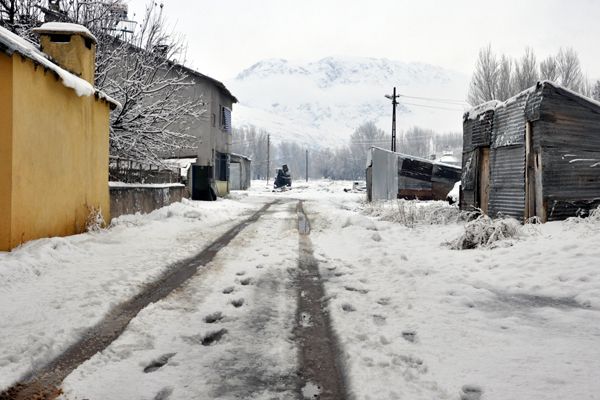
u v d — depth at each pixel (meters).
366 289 4.97
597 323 3.61
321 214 14.84
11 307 4.01
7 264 5.18
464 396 2.53
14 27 11.21
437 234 8.97
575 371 2.74
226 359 3.09
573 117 8.27
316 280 5.43
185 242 8.12
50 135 7.17
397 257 6.53
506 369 2.81
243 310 4.18
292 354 3.20
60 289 4.64
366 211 15.37
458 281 5.09
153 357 3.07
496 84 30.11
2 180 6.05
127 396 2.55
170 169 15.99
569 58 30.12
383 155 24.30
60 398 2.51
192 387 2.67
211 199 21.66
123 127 13.02
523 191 8.61
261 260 6.57
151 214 12.07
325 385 2.77
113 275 5.30
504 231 7.15
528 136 8.40
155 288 4.91
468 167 11.26
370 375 2.80
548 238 6.59
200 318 3.91
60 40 8.84
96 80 12.44
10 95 6.06
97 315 3.84
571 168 8.20
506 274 5.22
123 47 13.36
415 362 3.01
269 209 17.53
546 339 3.30
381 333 3.53
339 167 108.62
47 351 3.09
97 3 13.01
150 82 14.29
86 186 8.66
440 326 3.65
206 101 23.22
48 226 7.12
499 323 3.67
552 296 4.42
